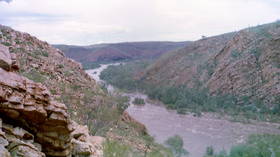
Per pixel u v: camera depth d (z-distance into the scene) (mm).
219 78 59156
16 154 3969
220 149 24453
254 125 35844
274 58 51719
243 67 55719
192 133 31438
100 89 22172
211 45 89375
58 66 19281
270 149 19781
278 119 37938
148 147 13578
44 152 4969
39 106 4781
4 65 4984
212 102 51094
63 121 5035
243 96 49312
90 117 13133
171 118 40594
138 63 128750
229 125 36250
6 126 4332
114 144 8609
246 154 19578
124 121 18453
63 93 14086
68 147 5363
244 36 66000
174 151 20469
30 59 16703
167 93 64438
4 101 4336
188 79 72500
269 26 64438
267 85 47781
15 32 20531
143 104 54031
